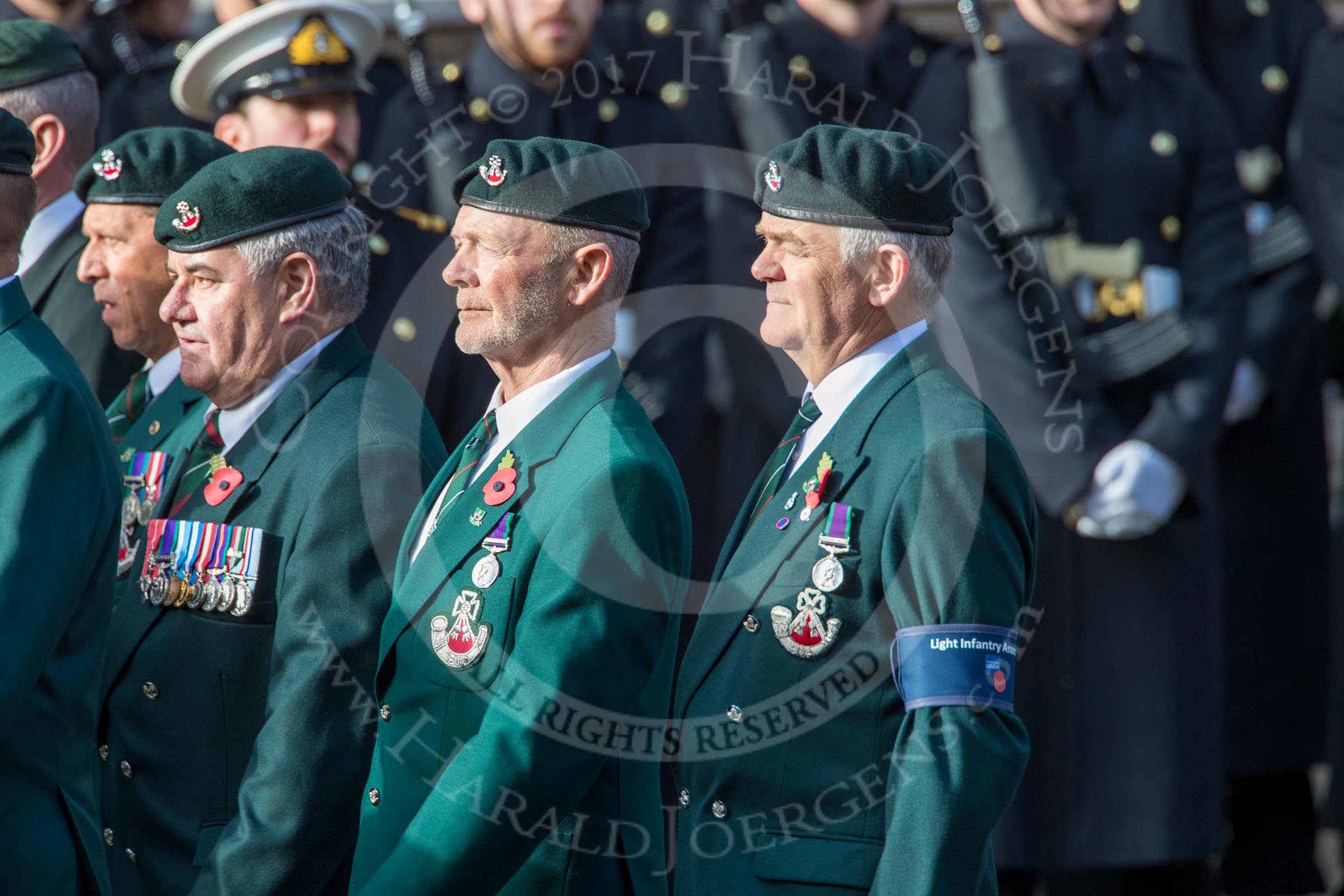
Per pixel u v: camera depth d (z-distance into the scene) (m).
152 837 10.91
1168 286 16.34
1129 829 16.09
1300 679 19.20
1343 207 18.22
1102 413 15.79
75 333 13.96
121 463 11.38
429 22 19.73
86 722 10.66
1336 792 18.45
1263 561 19.16
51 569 9.84
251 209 10.94
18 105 14.12
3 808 10.02
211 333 11.05
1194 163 16.77
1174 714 16.16
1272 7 19.73
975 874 8.90
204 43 15.63
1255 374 18.59
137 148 12.46
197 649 10.84
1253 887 19.34
